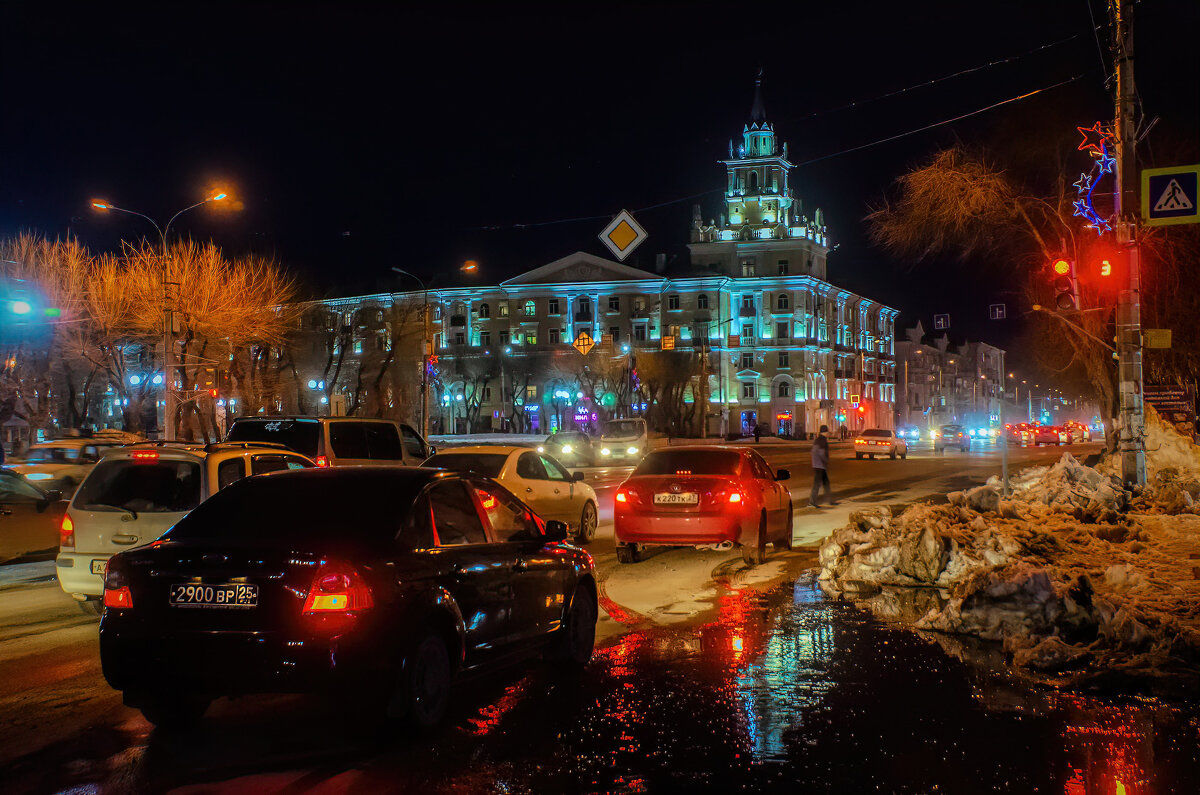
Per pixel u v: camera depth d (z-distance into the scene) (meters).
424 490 6.21
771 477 14.38
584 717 6.08
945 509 12.55
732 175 97.25
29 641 8.52
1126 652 7.34
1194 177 13.64
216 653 5.37
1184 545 12.42
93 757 5.36
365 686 5.34
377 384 72.44
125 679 5.51
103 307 39.06
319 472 6.40
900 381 123.00
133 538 9.44
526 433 91.94
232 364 50.09
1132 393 17.70
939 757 5.28
